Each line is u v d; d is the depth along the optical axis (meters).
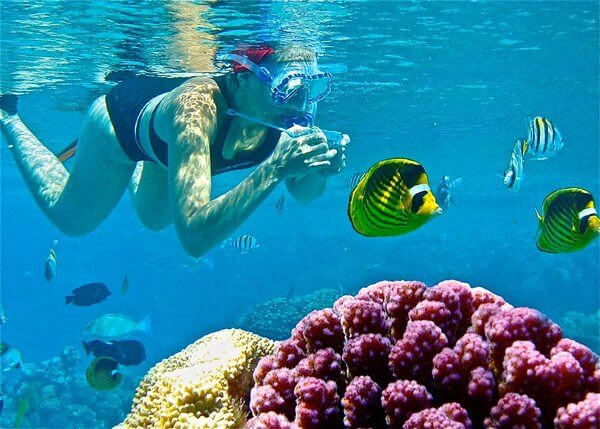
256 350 3.03
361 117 19.31
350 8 9.83
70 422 16.78
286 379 2.24
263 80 5.56
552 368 1.67
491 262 35.59
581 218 2.75
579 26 11.78
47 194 8.33
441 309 2.05
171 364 3.24
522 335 1.83
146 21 9.62
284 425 2.03
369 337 2.05
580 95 17.42
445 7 10.39
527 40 12.55
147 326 8.63
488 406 1.78
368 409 1.91
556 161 29.42
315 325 2.35
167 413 2.58
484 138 23.58
